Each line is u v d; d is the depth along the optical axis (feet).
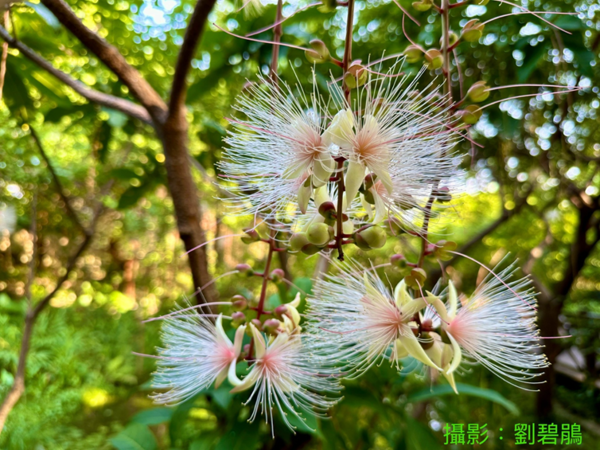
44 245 5.66
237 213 0.68
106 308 6.19
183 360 0.84
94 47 1.01
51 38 1.32
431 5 0.67
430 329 0.67
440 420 2.23
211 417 1.69
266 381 0.83
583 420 2.84
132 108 1.19
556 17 1.12
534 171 2.39
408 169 0.62
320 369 0.79
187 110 1.83
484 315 0.70
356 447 1.45
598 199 2.49
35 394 3.98
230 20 1.34
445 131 0.61
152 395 0.85
